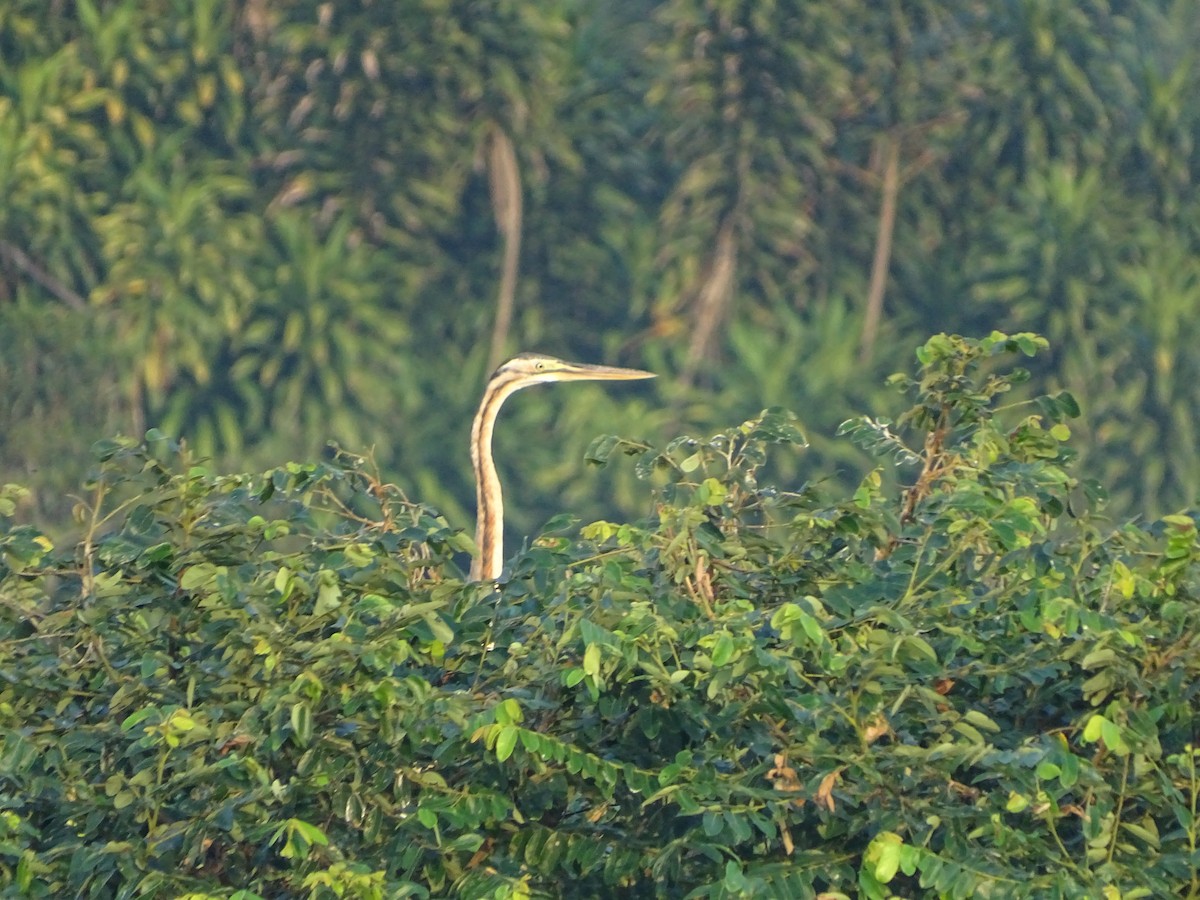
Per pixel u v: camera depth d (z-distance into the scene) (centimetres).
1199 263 1820
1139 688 439
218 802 445
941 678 466
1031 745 425
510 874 445
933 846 438
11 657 489
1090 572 517
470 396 1819
